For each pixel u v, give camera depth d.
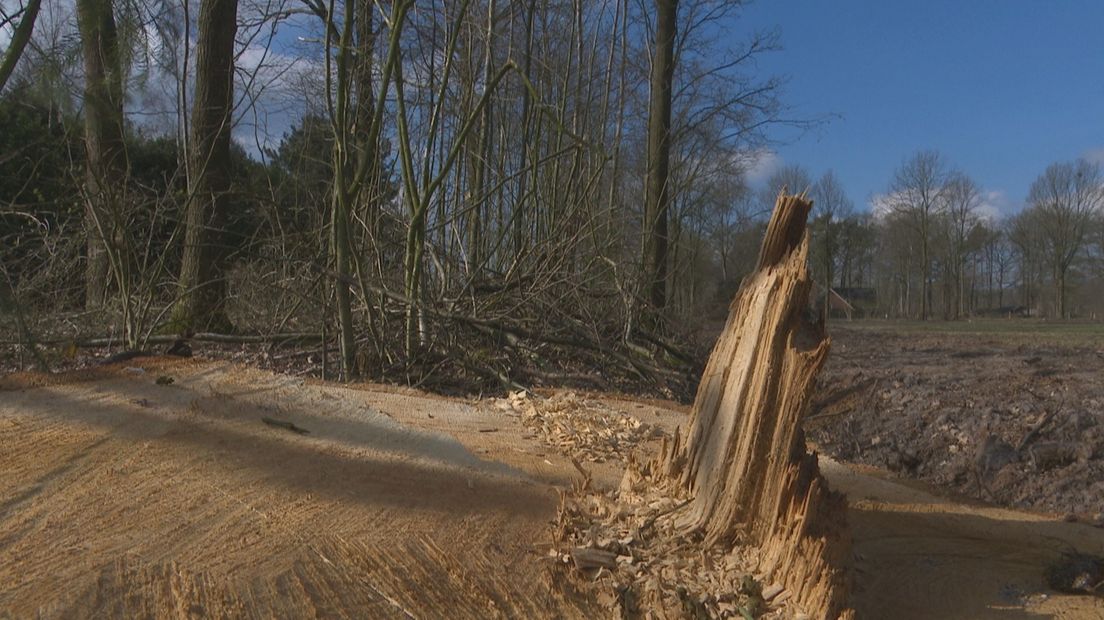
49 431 5.41
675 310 14.05
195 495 4.73
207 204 10.08
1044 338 23.00
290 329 10.48
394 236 11.36
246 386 6.81
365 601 3.99
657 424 7.89
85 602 3.54
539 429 7.20
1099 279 54.69
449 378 9.68
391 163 12.09
